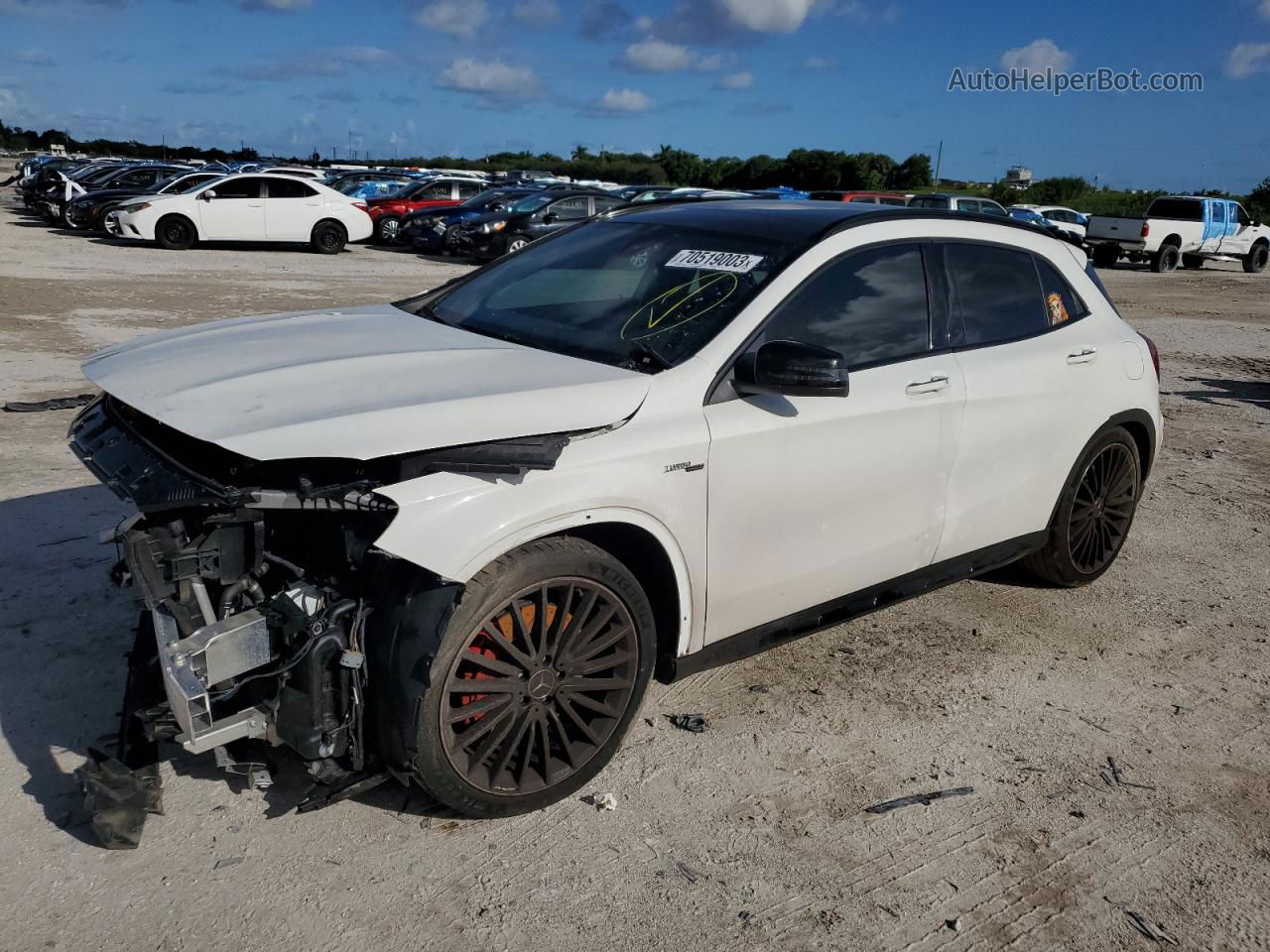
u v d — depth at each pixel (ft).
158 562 8.73
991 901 9.27
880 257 12.50
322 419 8.66
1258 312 59.98
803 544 11.58
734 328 10.89
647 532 10.05
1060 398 14.48
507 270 13.83
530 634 9.52
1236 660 14.38
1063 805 10.76
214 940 8.16
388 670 8.67
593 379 10.14
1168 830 10.44
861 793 10.73
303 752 8.72
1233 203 95.40
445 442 8.69
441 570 8.48
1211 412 30.73
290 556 9.53
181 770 10.28
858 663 13.64
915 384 12.30
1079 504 15.72
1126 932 9.00
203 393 9.37
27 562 14.65
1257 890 9.64
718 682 12.86
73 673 11.77
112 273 53.88
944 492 13.10
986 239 14.07
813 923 8.84
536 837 9.68
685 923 8.73
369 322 12.50
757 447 10.73
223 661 8.50
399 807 9.98
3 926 8.13
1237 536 19.54
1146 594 16.60
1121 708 12.87
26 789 9.77
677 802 10.35
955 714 12.46
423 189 87.51
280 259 68.59
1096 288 16.01
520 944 8.35
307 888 8.80
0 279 47.70
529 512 9.00
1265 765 11.76
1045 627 15.15
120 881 8.71
